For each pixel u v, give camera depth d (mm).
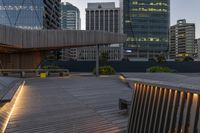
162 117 3822
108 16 197375
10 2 101938
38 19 101875
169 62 43406
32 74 27922
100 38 25266
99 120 6812
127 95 11617
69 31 24719
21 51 29812
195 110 3227
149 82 4211
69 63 42594
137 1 147375
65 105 9117
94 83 17531
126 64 42688
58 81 19203
